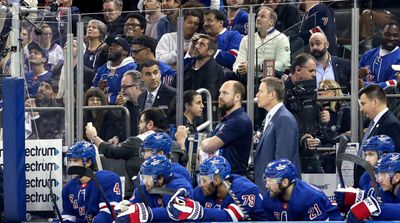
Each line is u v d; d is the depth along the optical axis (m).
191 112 28.70
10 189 25.92
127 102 29.31
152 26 29.39
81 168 24.69
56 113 28.58
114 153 27.98
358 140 27.78
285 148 26.38
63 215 26.39
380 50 27.98
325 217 24.14
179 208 23.86
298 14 28.38
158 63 29.14
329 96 27.98
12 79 25.92
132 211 23.97
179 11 29.19
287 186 24.22
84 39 29.44
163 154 26.02
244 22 29.23
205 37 28.91
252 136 27.45
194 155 28.11
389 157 23.66
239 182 24.89
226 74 28.95
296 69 28.19
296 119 28.11
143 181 24.84
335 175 27.75
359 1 28.02
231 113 27.09
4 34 27.70
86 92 29.36
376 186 23.19
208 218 24.08
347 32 27.98
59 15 28.67
